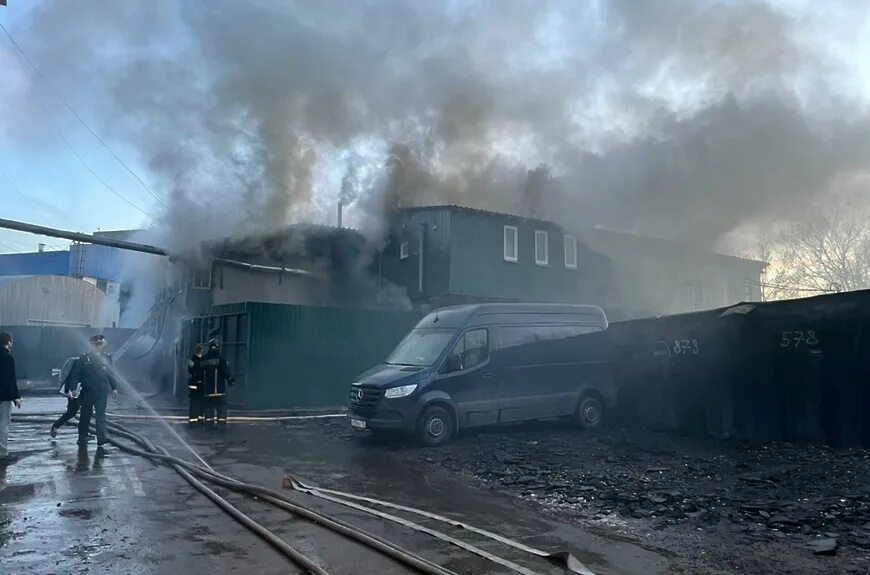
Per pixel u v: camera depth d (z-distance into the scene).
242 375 16.09
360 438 11.34
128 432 11.01
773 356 9.97
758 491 6.95
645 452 9.48
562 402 11.72
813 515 5.93
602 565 4.79
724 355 10.71
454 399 10.65
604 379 12.31
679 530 5.69
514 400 11.23
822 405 9.29
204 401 13.00
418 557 4.74
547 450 9.75
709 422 10.88
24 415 14.13
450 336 11.00
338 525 5.52
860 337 8.91
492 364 11.12
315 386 16.58
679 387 11.45
